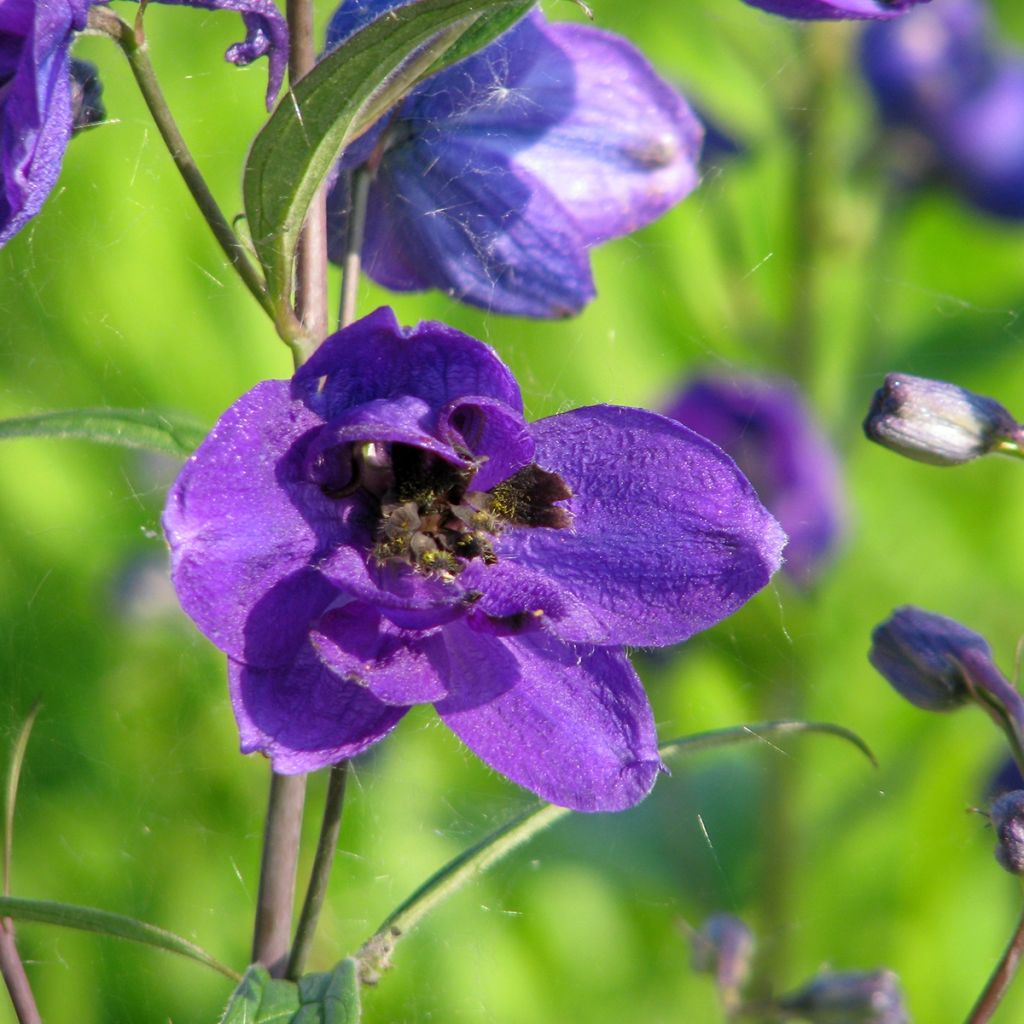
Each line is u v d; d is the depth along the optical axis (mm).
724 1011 626
